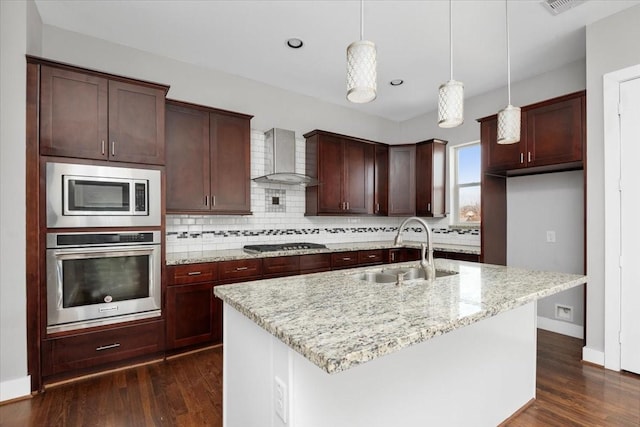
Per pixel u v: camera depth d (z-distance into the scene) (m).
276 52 3.15
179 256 2.98
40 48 2.60
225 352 1.60
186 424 1.87
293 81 3.83
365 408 1.21
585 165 2.67
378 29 2.73
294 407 1.04
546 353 2.84
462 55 3.15
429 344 1.44
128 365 2.56
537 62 3.28
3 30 2.09
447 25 2.66
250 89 3.77
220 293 1.48
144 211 2.56
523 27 2.69
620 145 2.47
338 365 0.77
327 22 2.65
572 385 2.30
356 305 1.25
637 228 2.40
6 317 2.09
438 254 4.02
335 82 3.85
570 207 3.26
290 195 4.08
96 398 2.13
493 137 3.35
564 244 3.30
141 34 2.86
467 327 1.62
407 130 5.14
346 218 4.62
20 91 2.13
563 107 2.82
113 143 2.44
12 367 2.10
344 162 4.16
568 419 1.92
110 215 2.42
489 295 1.40
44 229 2.20
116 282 2.47
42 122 2.19
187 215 3.37
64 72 2.27
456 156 4.53
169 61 3.28
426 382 1.43
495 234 3.60
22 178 2.13
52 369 2.23
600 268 2.58
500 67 3.39
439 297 1.37
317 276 1.87
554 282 1.67
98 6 2.47
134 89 2.54
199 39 2.93
